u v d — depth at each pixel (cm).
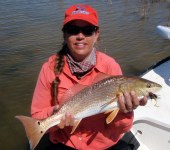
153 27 293
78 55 79
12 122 157
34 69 212
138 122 105
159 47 248
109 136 83
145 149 106
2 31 281
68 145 84
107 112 74
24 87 190
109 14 332
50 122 73
